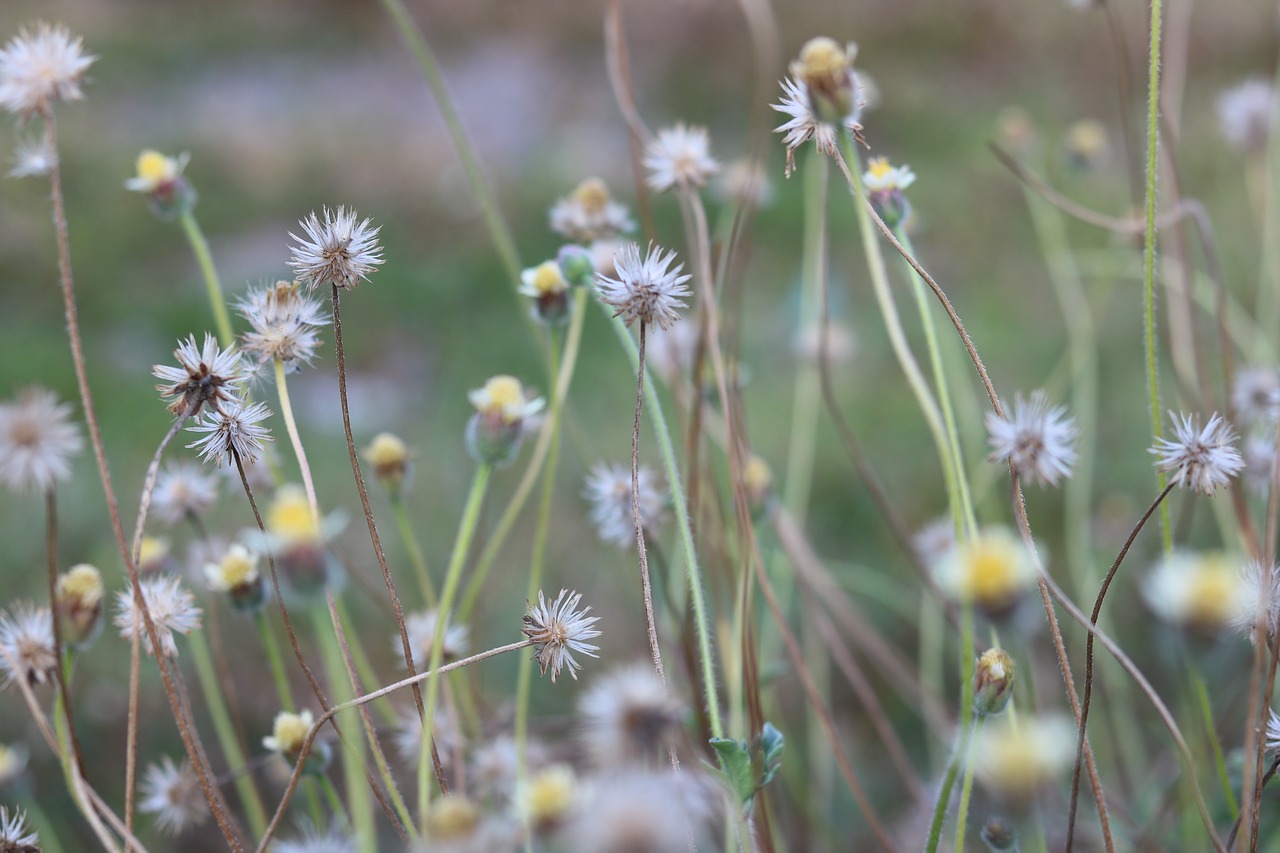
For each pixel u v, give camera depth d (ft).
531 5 8.21
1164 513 1.46
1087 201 4.60
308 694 2.00
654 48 7.37
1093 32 6.57
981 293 4.04
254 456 1.41
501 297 4.52
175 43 7.96
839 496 2.85
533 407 1.49
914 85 6.42
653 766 1.36
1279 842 1.67
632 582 2.13
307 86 7.48
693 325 1.82
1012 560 1.31
